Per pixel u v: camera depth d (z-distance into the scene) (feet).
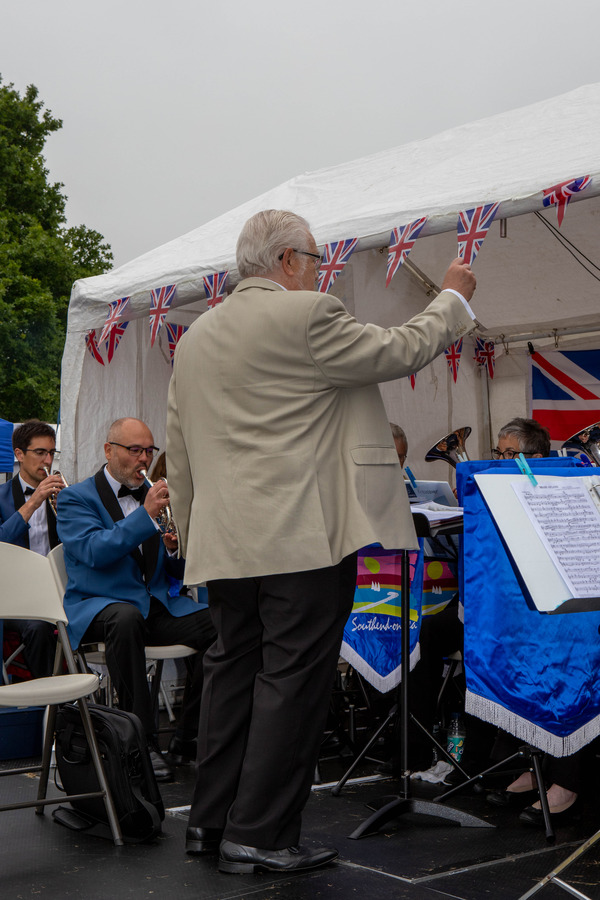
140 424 13.11
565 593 6.64
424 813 9.23
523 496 7.09
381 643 10.86
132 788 8.84
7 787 11.36
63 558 11.51
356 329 7.64
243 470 7.79
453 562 11.71
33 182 72.13
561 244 19.19
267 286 8.09
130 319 16.33
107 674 12.50
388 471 8.00
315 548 7.54
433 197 12.17
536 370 23.00
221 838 8.33
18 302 66.13
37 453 14.76
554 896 7.16
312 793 10.66
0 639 13.10
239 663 8.32
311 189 16.48
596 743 10.55
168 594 12.94
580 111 14.06
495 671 8.78
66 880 7.70
